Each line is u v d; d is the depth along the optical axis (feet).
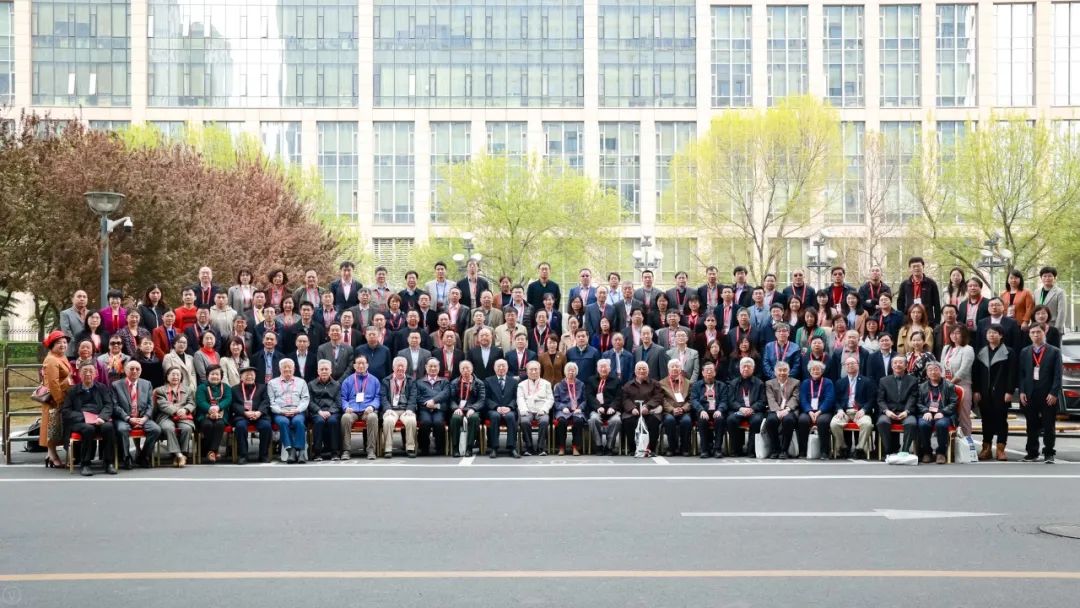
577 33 241.96
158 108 238.07
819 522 32.68
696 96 240.53
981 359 53.06
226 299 58.08
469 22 240.94
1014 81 234.99
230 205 133.80
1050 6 233.14
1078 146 168.55
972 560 26.94
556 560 27.12
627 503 36.81
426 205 241.14
